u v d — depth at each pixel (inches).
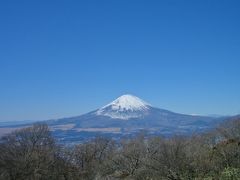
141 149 2615.7
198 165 1875.0
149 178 2086.6
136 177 2299.5
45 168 2625.5
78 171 2925.7
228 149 1881.2
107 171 2827.3
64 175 2797.7
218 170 1798.7
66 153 2933.1
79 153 3073.3
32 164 2573.8
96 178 2763.3
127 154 2657.5
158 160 1996.8
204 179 1731.1
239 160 1820.9
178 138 2223.2
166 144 2068.2
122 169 2714.1
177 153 1962.4
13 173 2534.5
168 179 1930.4
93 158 3090.6
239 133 2114.9
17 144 2647.6
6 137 2657.5
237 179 1603.1
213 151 1984.5
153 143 2561.5
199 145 2169.0
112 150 3157.0
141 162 2319.1
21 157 2566.4
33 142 2694.4
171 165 1935.3
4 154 2571.4
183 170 1903.3
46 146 2751.0
